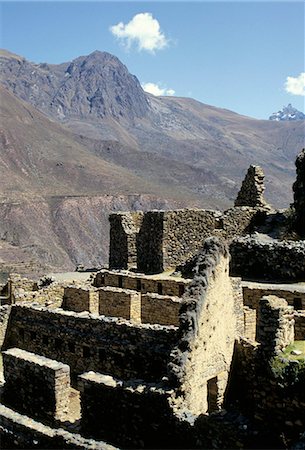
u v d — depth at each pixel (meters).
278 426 17.67
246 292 28.00
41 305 29.17
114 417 19.08
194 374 18.56
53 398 21.20
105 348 22.81
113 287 32.25
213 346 19.64
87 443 17.19
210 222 39.97
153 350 21.05
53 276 43.25
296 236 36.66
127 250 42.31
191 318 18.67
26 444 18.58
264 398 18.11
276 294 27.14
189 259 35.47
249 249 33.28
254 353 19.73
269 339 18.17
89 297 30.02
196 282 19.39
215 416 17.08
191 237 39.53
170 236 38.94
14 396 22.94
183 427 17.22
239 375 20.52
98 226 147.25
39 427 18.70
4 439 19.39
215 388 19.86
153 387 18.25
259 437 16.23
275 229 39.25
